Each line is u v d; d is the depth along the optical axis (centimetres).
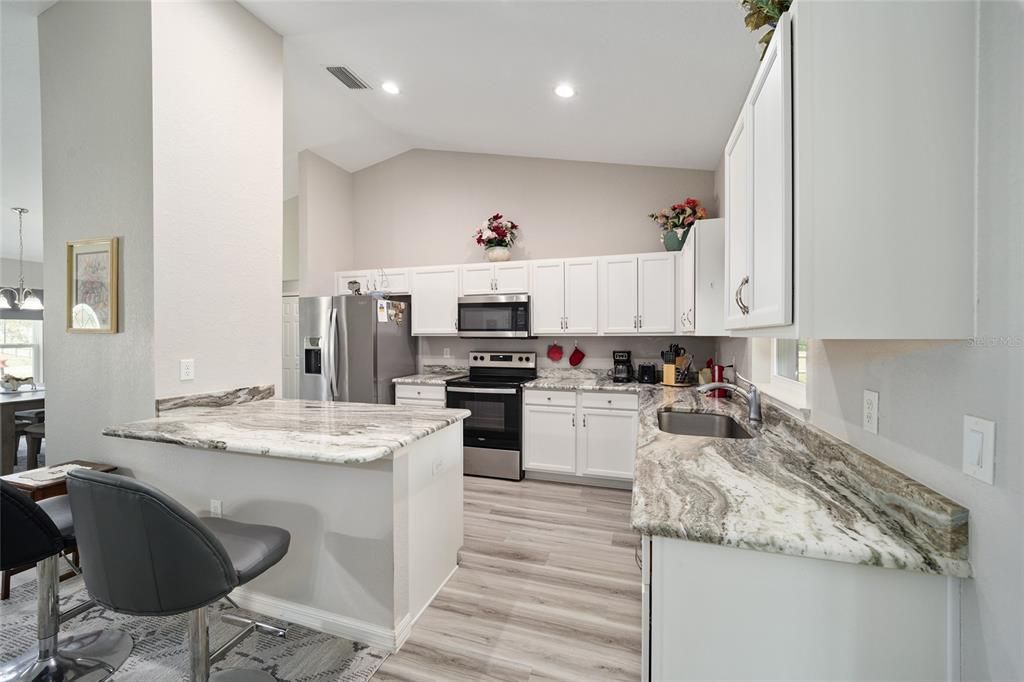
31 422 406
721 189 353
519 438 381
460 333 421
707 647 100
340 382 403
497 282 417
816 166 88
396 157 494
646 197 413
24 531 143
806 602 94
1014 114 73
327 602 186
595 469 362
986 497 78
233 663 167
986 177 79
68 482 123
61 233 236
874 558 87
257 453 161
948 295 84
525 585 219
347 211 504
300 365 418
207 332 235
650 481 127
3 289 471
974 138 83
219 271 240
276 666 166
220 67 239
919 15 85
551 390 374
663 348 407
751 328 123
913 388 99
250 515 196
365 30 261
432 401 406
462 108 346
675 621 101
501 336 409
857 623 92
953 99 84
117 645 175
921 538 91
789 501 112
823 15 88
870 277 87
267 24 263
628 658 170
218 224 240
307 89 346
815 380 155
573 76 260
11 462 355
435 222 481
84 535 123
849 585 92
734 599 98
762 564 96
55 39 236
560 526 288
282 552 152
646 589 104
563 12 204
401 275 449
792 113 91
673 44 210
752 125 116
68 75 232
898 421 105
